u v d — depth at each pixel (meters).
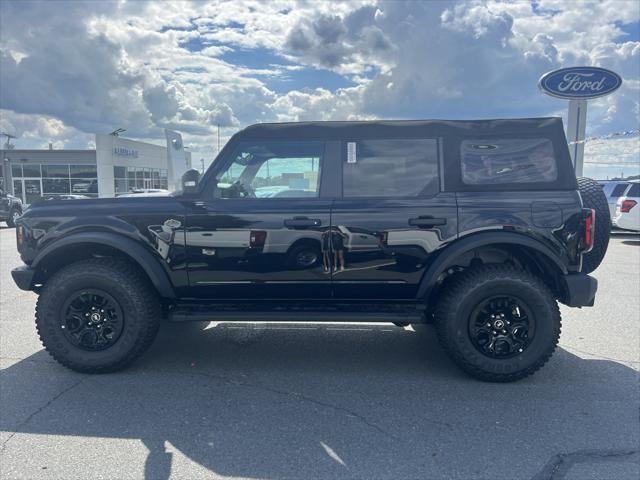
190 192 4.15
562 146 4.06
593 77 14.73
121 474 2.75
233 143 4.18
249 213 4.02
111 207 4.13
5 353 4.65
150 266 4.04
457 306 3.93
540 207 3.93
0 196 18.94
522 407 3.58
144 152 39.62
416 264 4.00
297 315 4.12
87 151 38.97
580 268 4.03
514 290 3.90
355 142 4.16
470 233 3.96
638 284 7.74
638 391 3.85
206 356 4.66
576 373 4.21
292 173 4.20
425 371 4.30
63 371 4.23
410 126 4.16
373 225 3.98
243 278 4.10
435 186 4.06
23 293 7.14
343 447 3.04
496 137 4.10
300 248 4.02
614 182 15.02
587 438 3.14
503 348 3.97
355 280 4.07
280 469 2.80
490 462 2.87
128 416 3.42
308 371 4.29
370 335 5.33
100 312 4.12
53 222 4.11
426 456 2.94
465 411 3.51
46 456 2.92
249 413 3.48
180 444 3.06
